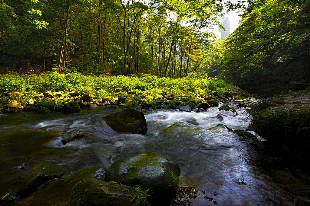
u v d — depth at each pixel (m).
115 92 16.64
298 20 17.14
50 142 7.94
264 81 28.91
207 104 13.73
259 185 5.48
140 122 9.12
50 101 12.63
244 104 14.90
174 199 4.88
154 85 19.81
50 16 30.11
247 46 21.69
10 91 14.53
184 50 45.09
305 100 8.79
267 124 7.40
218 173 6.02
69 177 5.66
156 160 5.46
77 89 16.22
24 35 32.19
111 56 39.09
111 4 30.56
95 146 7.65
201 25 31.66
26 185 5.16
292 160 6.77
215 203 4.79
